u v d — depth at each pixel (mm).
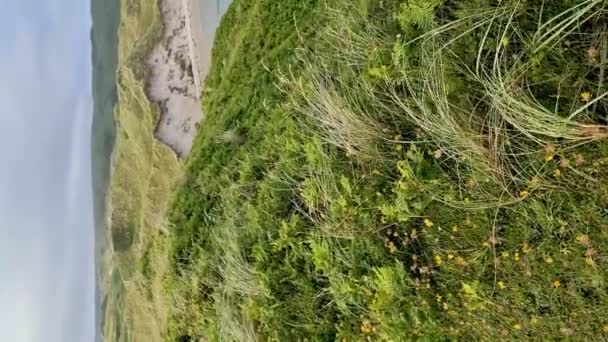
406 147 4707
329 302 5523
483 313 4336
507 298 4180
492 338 4344
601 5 3514
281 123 6449
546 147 3760
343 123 5043
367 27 5055
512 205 4043
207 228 7590
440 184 4398
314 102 5469
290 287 5863
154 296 10742
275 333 5832
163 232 8828
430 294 4594
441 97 4199
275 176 6172
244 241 6434
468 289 4281
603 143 3564
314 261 5512
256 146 7059
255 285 6141
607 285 3705
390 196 4801
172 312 7824
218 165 7895
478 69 4012
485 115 4039
